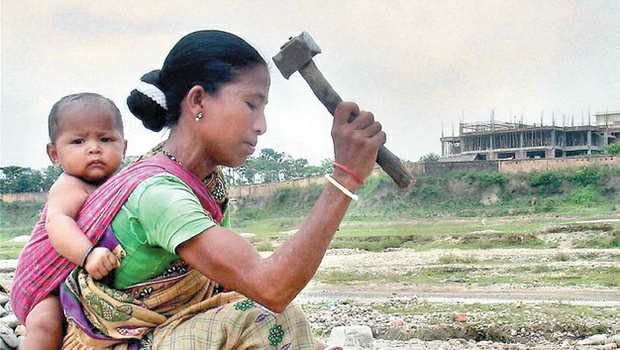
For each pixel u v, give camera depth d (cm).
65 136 353
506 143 8606
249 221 6725
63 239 302
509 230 4188
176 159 304
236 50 296
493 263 2636
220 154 303
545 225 4484
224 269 275
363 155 283
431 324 1276
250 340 289
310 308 1523
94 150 351
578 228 3750
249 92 297
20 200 7300
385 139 290
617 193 6169
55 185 345
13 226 6812
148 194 286
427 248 3600
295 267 275
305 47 294
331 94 296
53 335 316
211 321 290
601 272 2231
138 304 296
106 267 290
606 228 3688
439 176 6612
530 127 8369
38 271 316
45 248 317
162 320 300
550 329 1238
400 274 2384
